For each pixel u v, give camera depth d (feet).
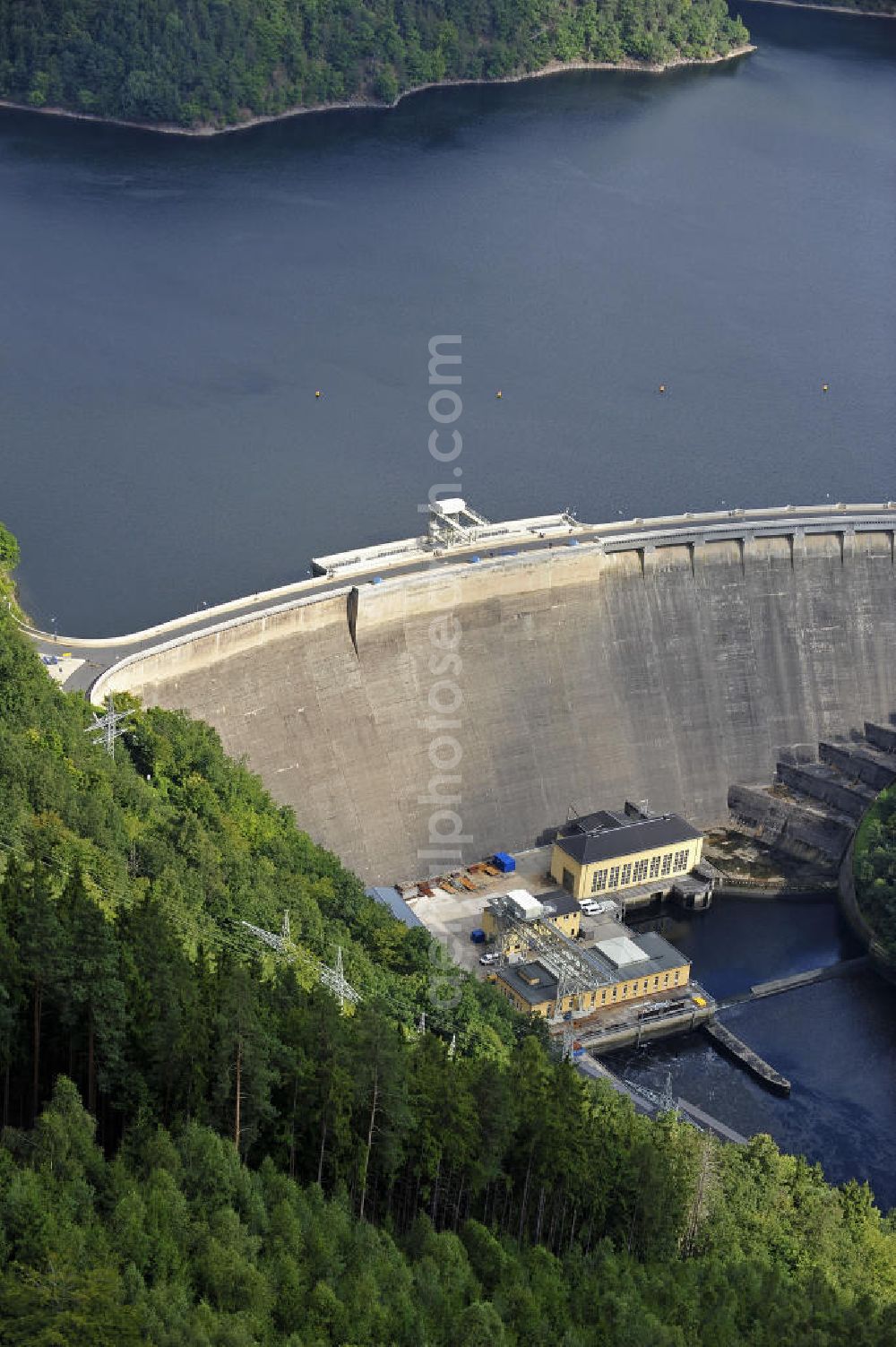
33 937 618.03
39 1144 566.36
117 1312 483.10
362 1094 638.12
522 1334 584.81
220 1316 524.11
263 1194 598.34
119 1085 620.90
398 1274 580.71
